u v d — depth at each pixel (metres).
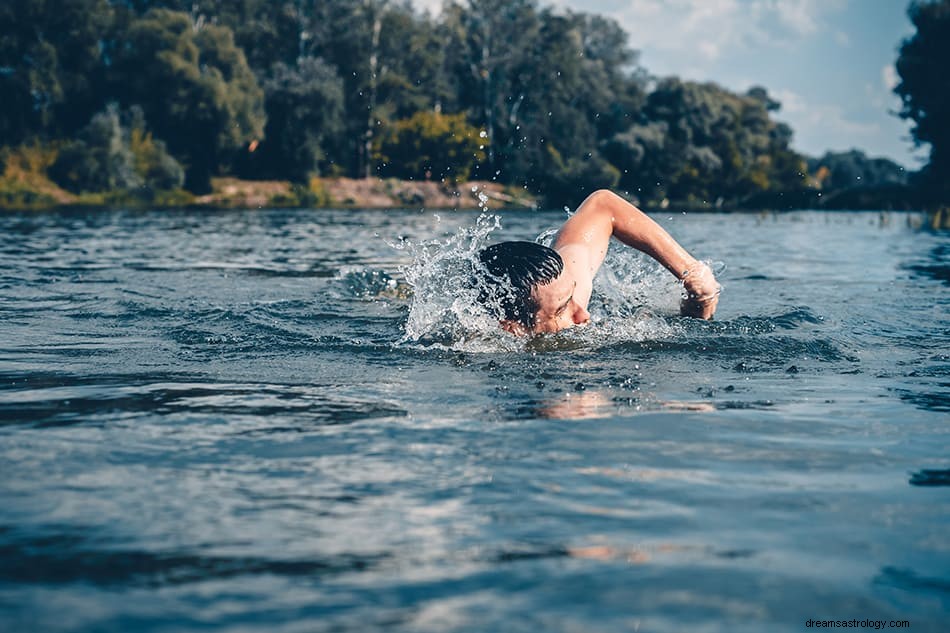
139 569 1.48
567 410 2.66
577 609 1.34
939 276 7.96
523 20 51.06
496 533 1.65
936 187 40.38
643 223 4.48
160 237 14.43
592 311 4.57
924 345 3.96
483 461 2.11
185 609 1.33
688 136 55.25
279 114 44.75
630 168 51.34
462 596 1.38
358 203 41.97
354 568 1.49
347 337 3.99
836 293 6.29
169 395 2.86
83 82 42.41
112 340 3.96
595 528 1.69
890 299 5.84
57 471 2.01
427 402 2.76
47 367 3.35
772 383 3.13
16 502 1.80
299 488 1.90
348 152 49.16
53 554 1.54
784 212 35.78
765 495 1.90
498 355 3.57
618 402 2.78
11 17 40.78
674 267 4.45
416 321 4.06
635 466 2.09
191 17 51.06
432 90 51.06
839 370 3.38
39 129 42.38
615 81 60.44
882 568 1.51
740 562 1.53
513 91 51.22
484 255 3.96
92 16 42.38
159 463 2.09
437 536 1.63
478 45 52.81
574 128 49.41
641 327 4.13
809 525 1.72
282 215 26.89
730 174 57.66
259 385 3.02
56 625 1.28
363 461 2.11
